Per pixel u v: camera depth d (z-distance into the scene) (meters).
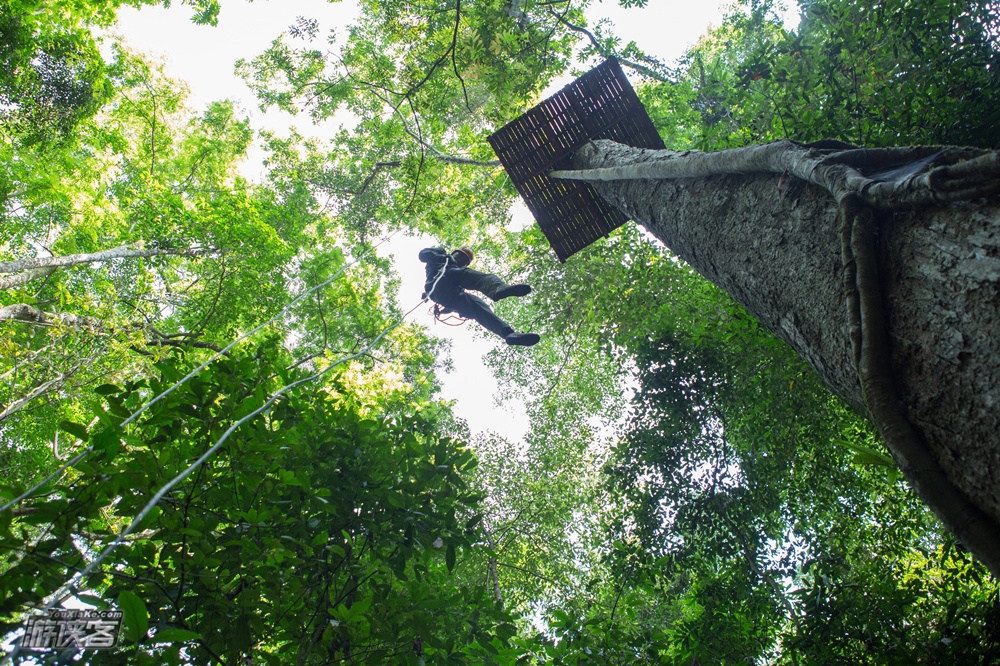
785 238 2.41
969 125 4.02
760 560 6.29
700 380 6.75
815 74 4.77
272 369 3.76
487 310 5.00
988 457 1.41
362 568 3.33
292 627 3.13
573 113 5.77
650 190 4.00
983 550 1.39
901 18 4.31
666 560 6.48
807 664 5.02
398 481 3.65
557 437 10.64
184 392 3.13
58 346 7.34
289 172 12.61
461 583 8.72
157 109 12.93
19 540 2.49
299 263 11.45
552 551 9.79
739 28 11.25
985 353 1.46
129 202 9.84
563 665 4.21
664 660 4.54
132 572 2.89
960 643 4.28
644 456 6.70
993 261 1.51
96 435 2.46
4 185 9.35
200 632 2.87
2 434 7.68
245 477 3.06
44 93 10.48
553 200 5.89
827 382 2.25
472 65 7.61
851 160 2.13
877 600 5.03
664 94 11.05
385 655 3.13
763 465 6.48
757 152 2.73
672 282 7.61
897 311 1.74
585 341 10.39
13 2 9.70
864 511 6.35
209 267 10.36
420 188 11.36
